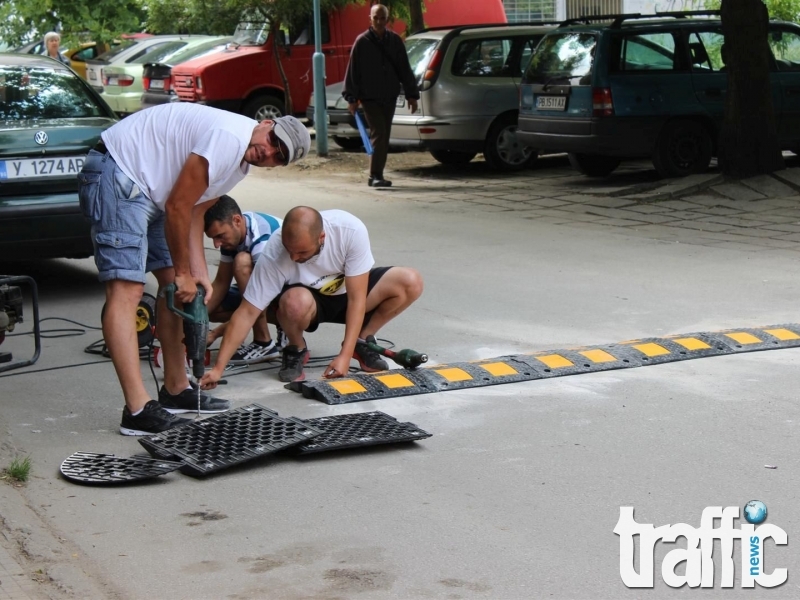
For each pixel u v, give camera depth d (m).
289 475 4.66
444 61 14.61
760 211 11.68
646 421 5.28
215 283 6.25
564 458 4.80
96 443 5.08
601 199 12.66
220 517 4.24
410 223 11.35
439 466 4.73
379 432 5.01
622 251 9.72
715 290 8.15
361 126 14.06
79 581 3.70
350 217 5.84
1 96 7.98
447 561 3.84
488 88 14.77
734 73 12.72
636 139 13.19
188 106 5.09
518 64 14.99
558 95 13.44
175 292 5.15
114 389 5.93
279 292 5.85
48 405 5.64
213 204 5.34
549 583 3.67
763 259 9.28
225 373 6.24
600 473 4.62
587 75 13.12
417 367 6.09
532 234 10.64
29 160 7.49
